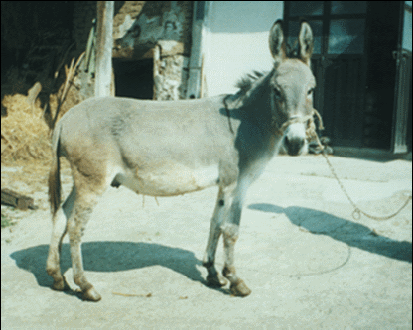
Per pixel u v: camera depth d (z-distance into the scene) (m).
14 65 13.98
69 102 12.15
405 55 9.76
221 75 10.51
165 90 10.74
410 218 5.54
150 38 10.89
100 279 3.84
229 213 3.52
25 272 4.05
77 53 12.48
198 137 3.34
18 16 13.62
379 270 4.06
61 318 3.18
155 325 3.07
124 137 3.30
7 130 9.80
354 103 10.49
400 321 3.13
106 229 5.30
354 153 10.59
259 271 4.06
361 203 6.20
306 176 7.92
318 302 3.44
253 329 3.01
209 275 3.73
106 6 8.35
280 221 5.54
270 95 3.30
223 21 10.41
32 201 6.19
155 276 3.92
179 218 5.71
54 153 3.51
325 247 4.68
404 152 10.30
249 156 3.40
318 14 10.66
